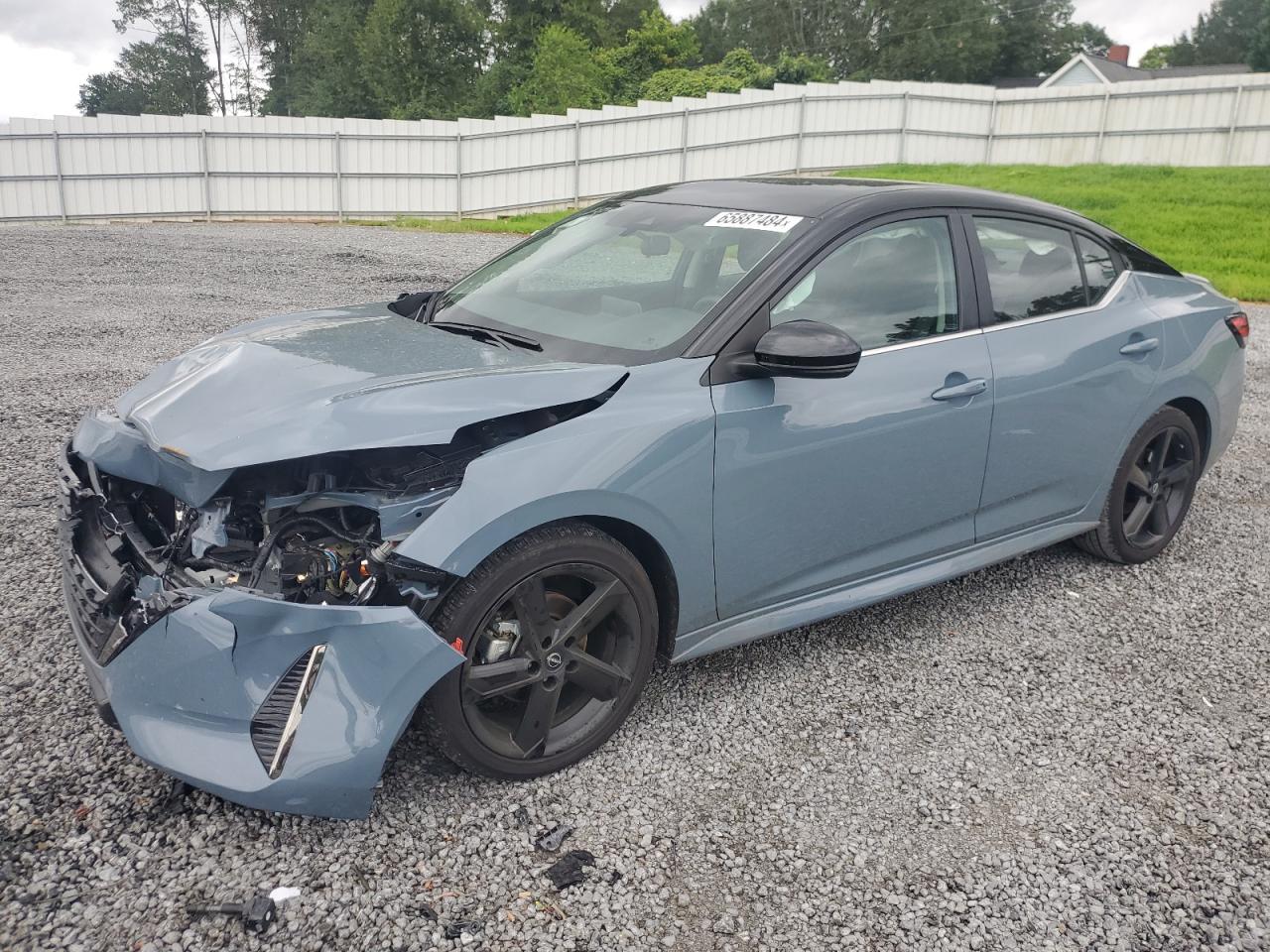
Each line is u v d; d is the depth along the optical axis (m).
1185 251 15.63
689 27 48.88
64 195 22.14
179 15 64.56
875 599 3.50
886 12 67.94
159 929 2.17
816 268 3.22
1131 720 3.25
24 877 2.29
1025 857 2.58
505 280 3.75
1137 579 4.39
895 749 3.04
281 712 2.34
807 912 2.35
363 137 23.38
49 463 5.15
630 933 2.25
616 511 2.72
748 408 2.96
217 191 23.09
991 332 3.65
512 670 2.64
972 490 3.67
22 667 3.19
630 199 4.09
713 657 3.56
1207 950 2.29
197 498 2.50
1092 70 48.28
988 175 24.47
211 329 8.65
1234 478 5.87
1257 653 3.74
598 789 2.76
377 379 2.72
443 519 2.44
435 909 2.29
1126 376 4.08
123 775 2.68
